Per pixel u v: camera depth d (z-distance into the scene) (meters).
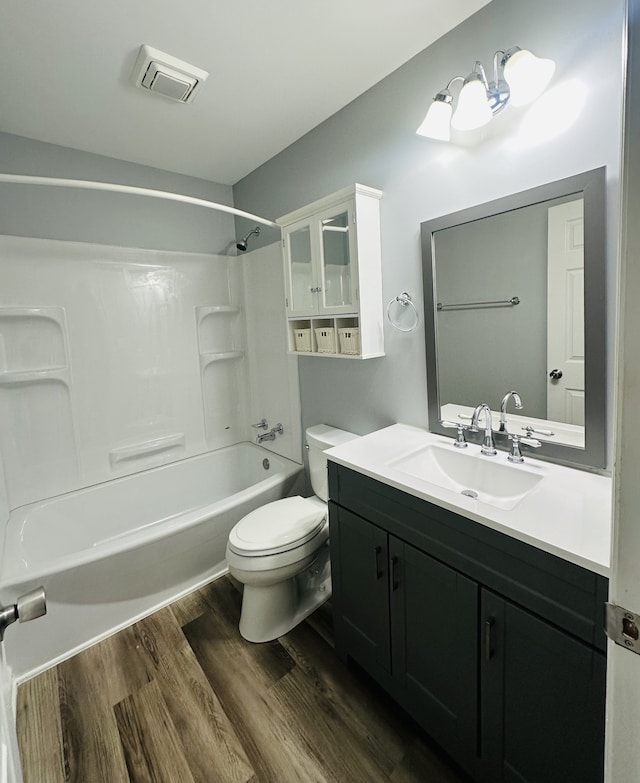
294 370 2.52
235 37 1.42
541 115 1.23
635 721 0.54
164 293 2.57
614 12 1.07
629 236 0.48
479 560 1.04
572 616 0.87
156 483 2.57
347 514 1.46
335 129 1.94
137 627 1.84
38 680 1.58
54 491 2.22
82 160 2.22
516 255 1.35
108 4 1.25
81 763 1.28
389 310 1.80
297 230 2.00
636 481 0.50
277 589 1.78
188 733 1.35
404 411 1.84
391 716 1.39
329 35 1.44
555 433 1.32
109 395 2.38
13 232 2.03
